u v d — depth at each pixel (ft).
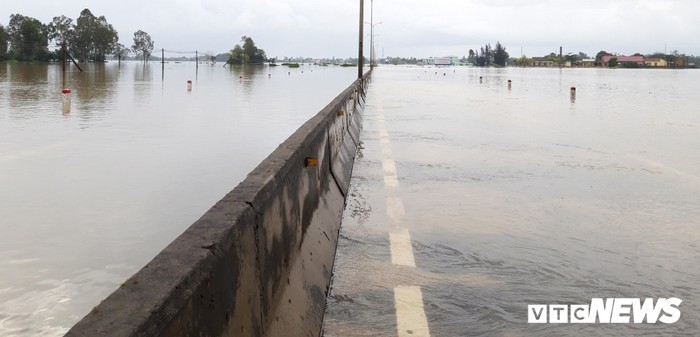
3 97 80.89
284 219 11.82
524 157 36.40
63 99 63.31
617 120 61.36
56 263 17.12
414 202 24.43
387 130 51.55
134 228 20.84
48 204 23.89
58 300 14.58
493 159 35.65
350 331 12.39
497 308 13.70
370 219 21.65
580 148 40.27
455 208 23.41
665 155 37.24
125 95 91.86
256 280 8.96
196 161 34.45
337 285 14.96
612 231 20.20
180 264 6.45
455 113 69.87
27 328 13.08
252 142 42.78
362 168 32.63
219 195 26.13
